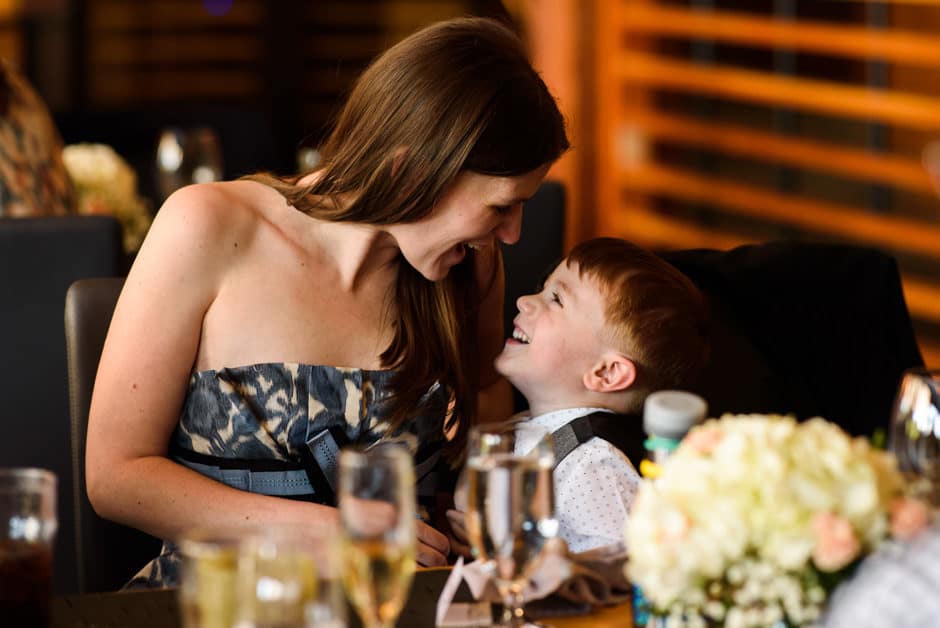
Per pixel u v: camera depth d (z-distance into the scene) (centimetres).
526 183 188
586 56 617
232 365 200
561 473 199
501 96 184
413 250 195
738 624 124
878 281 243
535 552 139
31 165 318
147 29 825
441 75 184
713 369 226
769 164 570
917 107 493
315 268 204
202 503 191
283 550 113
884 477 126
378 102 189
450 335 212
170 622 144
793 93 550
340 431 202
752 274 242
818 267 243
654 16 609
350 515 128
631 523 128
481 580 148
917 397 151
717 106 595
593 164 627
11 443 274
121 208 353
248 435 198
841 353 240
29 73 770
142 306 195
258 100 873
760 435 126
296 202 200
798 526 120
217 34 856
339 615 119
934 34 480
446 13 868
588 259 212
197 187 203
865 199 524
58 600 149
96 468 195
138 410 195
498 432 150
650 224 626
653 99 620
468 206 189
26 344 273
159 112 520
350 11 874
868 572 116
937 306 495
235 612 114
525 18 645
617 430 204
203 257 197
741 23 571
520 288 270
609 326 208
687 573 122
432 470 213
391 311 209
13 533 136
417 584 155
